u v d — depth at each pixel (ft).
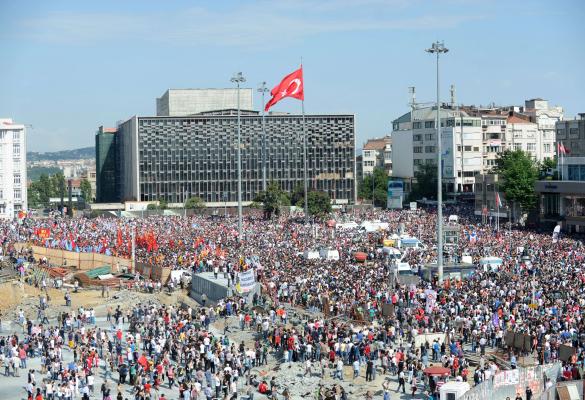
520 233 650.02
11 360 328.70
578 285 389.80
